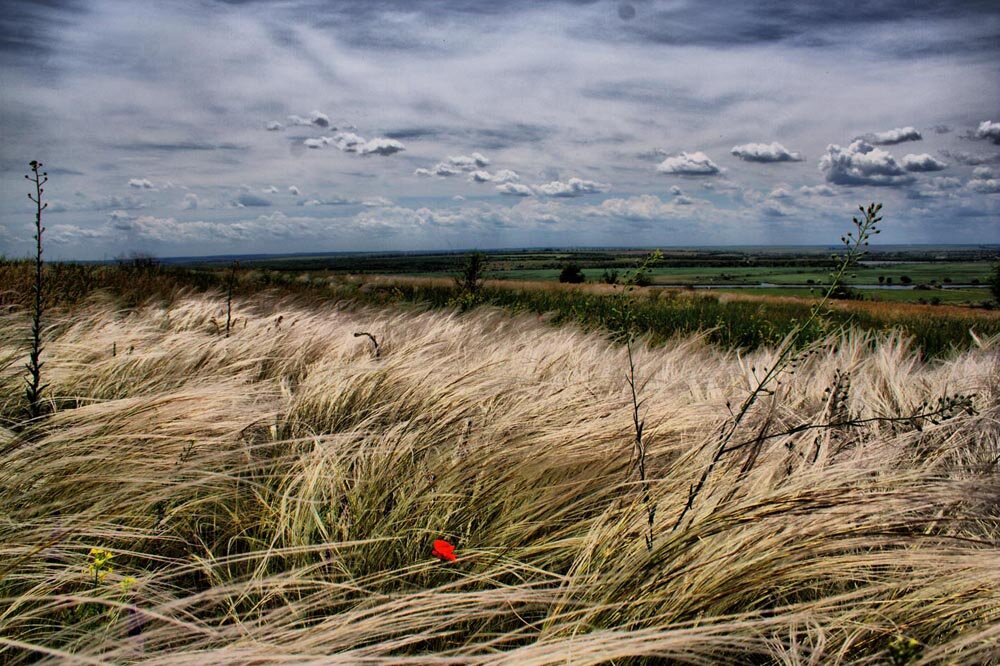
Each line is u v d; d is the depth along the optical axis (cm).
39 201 302
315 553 197
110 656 133
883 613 164
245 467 238
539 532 222
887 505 202
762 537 193
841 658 149
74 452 240
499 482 243
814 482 220
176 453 260
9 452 233
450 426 325
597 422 297
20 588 171
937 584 168
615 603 165
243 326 612
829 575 185
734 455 262
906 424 323
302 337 552
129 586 161
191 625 141
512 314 1005
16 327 478
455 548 208
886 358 514
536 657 134
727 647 154
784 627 170
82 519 200
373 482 239
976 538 193
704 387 440
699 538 183
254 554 175
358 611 156
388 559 202
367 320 790
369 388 368
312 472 237
